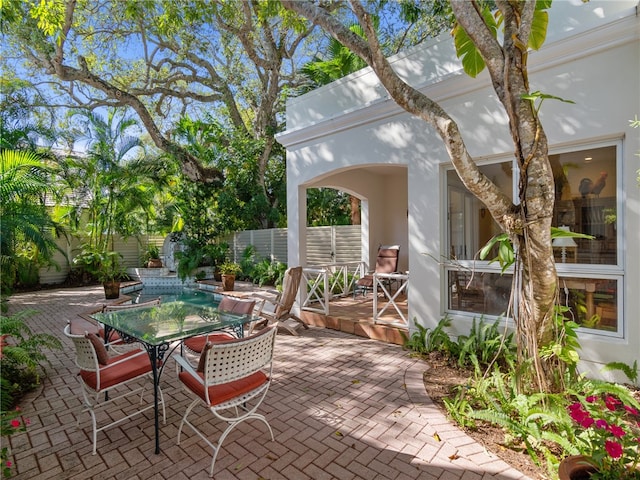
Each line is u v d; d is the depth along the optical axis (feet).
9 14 19.49
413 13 31.50
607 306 11.76
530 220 9.02
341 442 8.91
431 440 8.89
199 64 43.52
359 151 18.30
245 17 34.73
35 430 9.68
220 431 9.55
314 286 21.09
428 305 15.75
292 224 21.91
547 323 9.58
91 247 34.53
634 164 10.99
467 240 15.02
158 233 46.42
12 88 34.65
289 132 21.25
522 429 8.06
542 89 12.60
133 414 9.82
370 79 18.13
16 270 33.73
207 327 10.84
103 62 41.01
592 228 12.07
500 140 13.62
